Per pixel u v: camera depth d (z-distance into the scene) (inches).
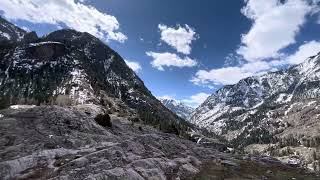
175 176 2033.7
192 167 2348.7
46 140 2325.3
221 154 3353.8
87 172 1648.6
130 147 2169.0
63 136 2581.2
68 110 3316.9
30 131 2591.0
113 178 1652.3
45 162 1895.9
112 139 2891.2
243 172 2674.7
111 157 1893.5
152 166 1978.3
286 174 2888.8
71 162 1779.0
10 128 2598.4
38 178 1658.5
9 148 2116.1
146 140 2524.6
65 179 1549.0
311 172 3223.4
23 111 3088.1
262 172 2815.0
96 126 3316.9
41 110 3137.3
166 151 2519.7
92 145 2488.9
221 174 2406.5
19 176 1689.2
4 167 1739.7
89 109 7288.4
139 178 1760.6
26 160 1875.0
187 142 3371.1
